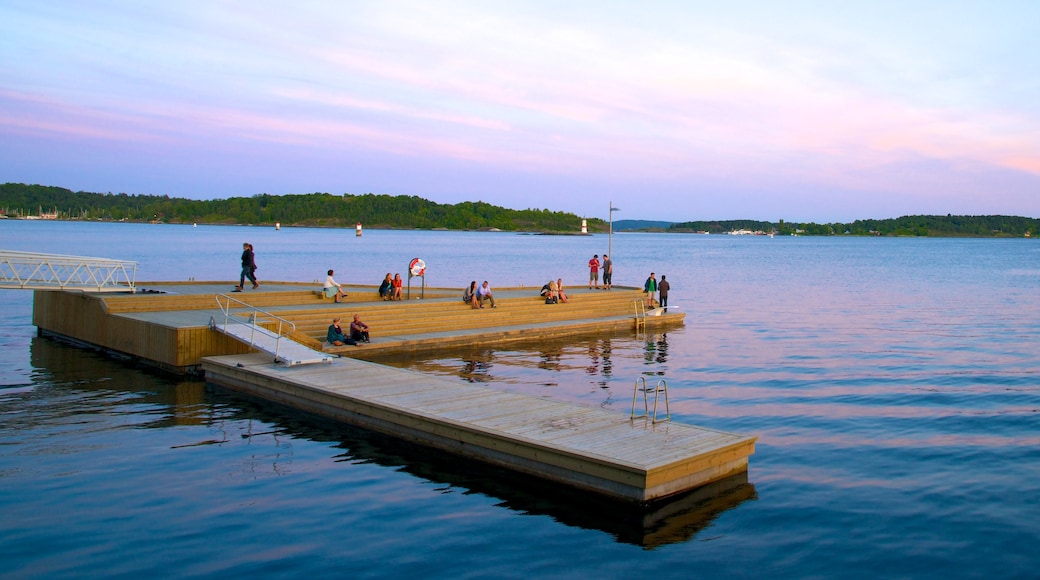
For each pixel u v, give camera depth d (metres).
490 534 11.44
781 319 40.34
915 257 136.75
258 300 29.23
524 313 33.88
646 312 36.75
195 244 131.75
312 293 30.64
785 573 10.32
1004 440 16.77
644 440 13.95
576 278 73.38
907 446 16.25
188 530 11.43
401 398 17.31
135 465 14.45
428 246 157.12
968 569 10.51
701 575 10.22
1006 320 40.38
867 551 11.02
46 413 18.34
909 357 28.17
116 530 11.38
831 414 19.08
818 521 12.09
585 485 13.09
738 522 12.00
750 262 112.75
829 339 32.91
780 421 18.34
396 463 14.73
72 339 28.94
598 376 23.97
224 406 19.17
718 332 34.94
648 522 11.92
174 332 22.50
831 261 117.69
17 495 12.77
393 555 10.69
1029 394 21.58
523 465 13.99
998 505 12.83
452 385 18.83
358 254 114.06
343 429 17.16
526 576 10.12
